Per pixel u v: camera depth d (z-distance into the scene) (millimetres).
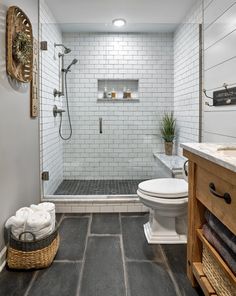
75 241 2082
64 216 2605
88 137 3850
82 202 2695
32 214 1788
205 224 1421
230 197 1040
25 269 1673
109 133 3926
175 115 3736
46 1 2771
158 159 3490
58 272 1666
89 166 3836
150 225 2201
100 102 3867
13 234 1695
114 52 3799
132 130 3932
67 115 3797
